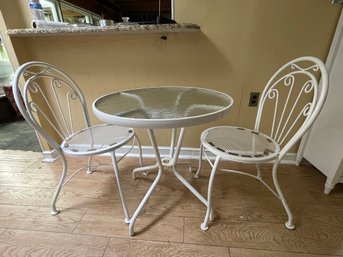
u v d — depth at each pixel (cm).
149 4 134
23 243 97
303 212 112
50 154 164
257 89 138
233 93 141
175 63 137
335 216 110
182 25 110
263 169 150
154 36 130
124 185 136
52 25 126
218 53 131
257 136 106
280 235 99
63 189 132
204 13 121
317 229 102
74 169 155
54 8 141
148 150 171
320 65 80
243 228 103
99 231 102
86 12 147
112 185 137
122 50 136
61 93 155
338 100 113
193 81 141
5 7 124
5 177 146
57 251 93
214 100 99
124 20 132
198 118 72
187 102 97
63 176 107
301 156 149
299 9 114
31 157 172
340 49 111
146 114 80
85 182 139
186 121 71
